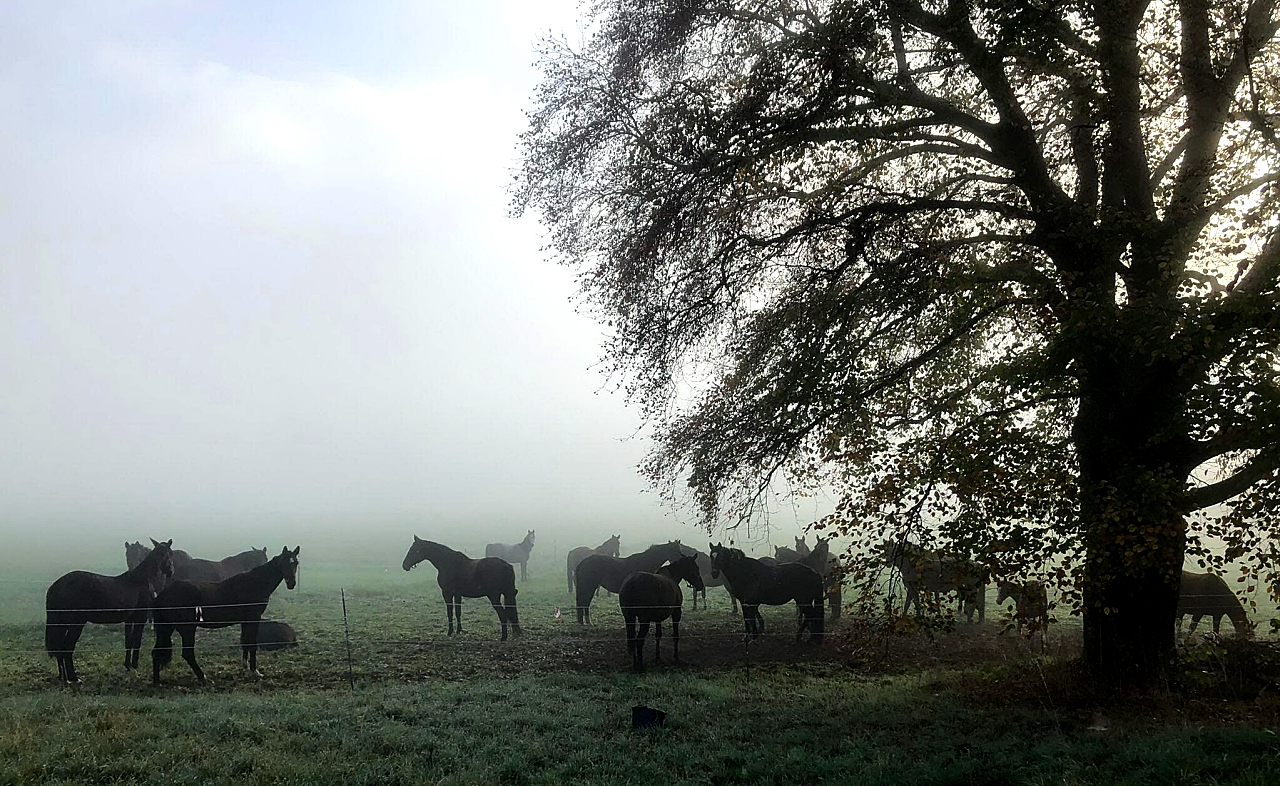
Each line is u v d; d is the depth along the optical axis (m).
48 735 9.44
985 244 14.02
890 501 10.66
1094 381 12.87
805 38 12.55
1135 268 12.70
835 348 13.09
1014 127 13.37
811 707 12.53
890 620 11.01
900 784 8.11
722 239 14.11
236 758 8.84
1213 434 10.02
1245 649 13.17
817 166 14.77
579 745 10.25
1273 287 9.92
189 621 15.41
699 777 8.98
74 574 15.52
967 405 11.94
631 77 14.80
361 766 8.81
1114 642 12.88
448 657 18.03
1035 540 10.10
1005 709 11.93
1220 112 12.66
